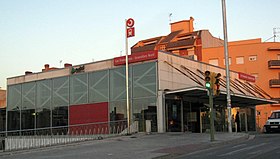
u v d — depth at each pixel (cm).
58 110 3334
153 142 1928
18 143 1889
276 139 1994
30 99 3603
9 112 3784
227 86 2509
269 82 5678
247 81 4028
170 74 2759
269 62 5672
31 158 1445
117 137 2255
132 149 1639
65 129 2156
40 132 2003
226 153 1410
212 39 6366
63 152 1627
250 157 1248
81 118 3130
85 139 2150
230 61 5903
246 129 3822
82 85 3170
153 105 2648
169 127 2644
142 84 2739
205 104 3094
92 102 3073
